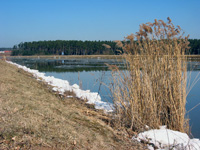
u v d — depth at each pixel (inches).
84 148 163.9
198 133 263.1
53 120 195.5
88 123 225.8
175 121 233.8
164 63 244.2
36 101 246.5
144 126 230.4
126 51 252.1
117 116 252.8
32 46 4057.6
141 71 246.7
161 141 204.2
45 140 157.4
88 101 362.9
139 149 191.2
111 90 261.7
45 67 1328.7
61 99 333.4
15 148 140.5
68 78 736.3
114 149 179.9
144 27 241.9
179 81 236.7
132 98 240.2
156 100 241.6
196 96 454.0
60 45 3860.7
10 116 176.9
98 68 1203.2
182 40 246.5
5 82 305.6
